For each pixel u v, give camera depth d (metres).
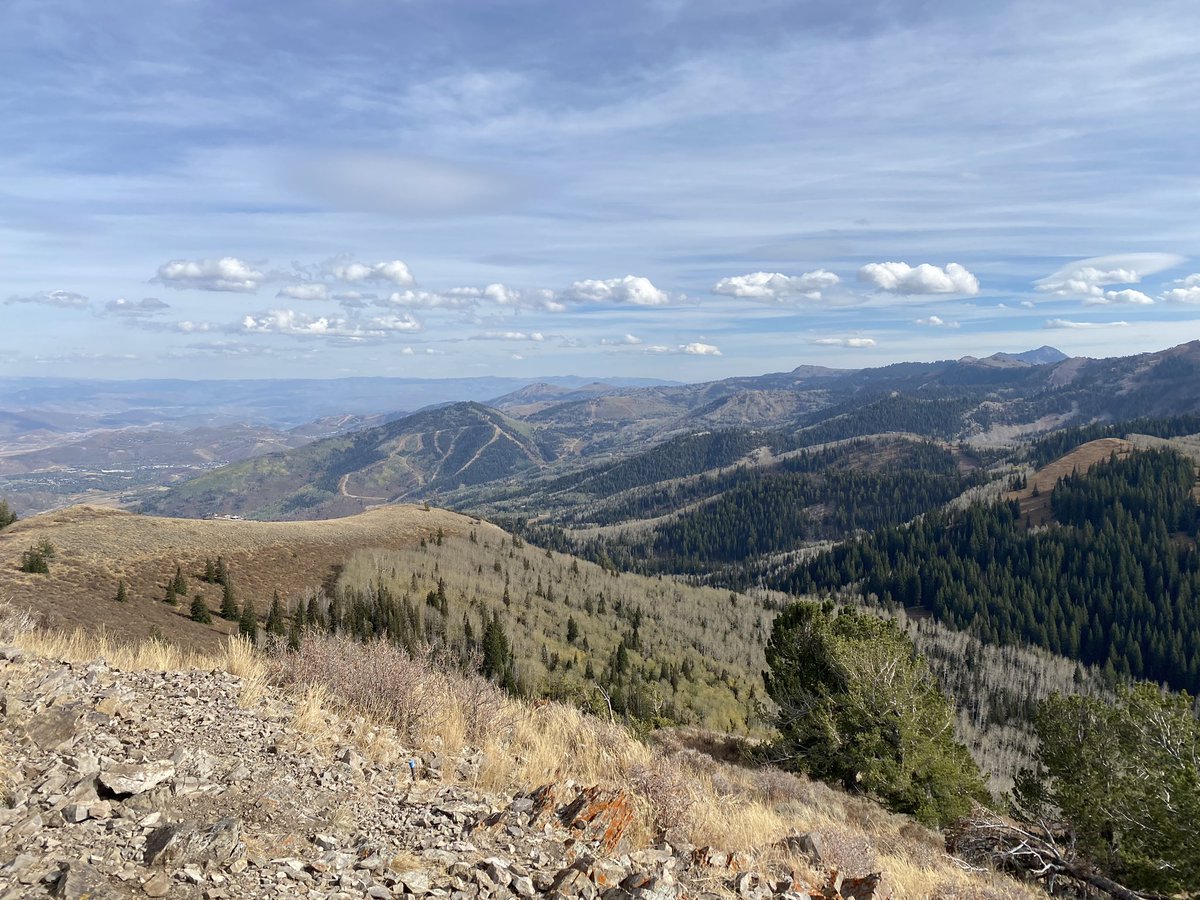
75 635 8.52
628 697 44.34
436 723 8.00
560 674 79.19
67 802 4.39
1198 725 16.70
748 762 21.03
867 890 6.51
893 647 21.11
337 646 9.05
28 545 82.75
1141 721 17.08
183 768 5.24
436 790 6.18
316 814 5.06
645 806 6.69
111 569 81.31
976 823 16.66
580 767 7.98
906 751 18.59
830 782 19.45
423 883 4.29
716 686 97.00
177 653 8.93
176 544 100.56
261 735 6.41
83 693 6.32
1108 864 16.28
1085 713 18.11
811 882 6.57
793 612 24.06
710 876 5.61
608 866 5.09
